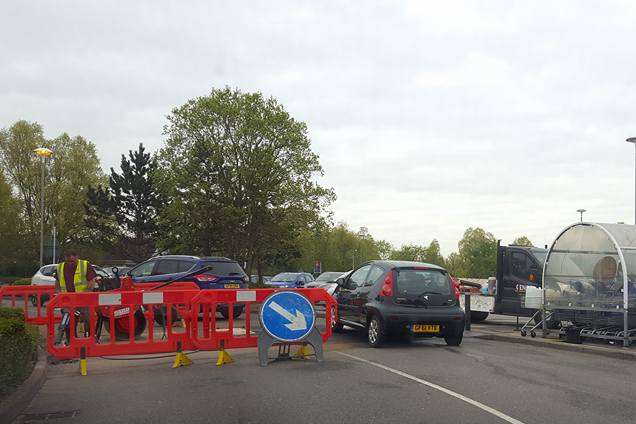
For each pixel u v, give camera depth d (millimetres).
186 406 6371
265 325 9141
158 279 16906
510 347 11344
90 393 7180
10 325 7504
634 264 11266
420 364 9039
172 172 37844
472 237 105812
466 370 8500
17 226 58562
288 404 6391
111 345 8805
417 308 11078
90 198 50656
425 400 6555
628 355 9844
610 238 11156
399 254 117312
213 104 37438
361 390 7090
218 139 37906
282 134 38031
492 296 16859
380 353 10320
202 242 36375
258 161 36500
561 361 9500
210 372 8484
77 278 11594
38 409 6398
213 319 9328
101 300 8789
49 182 60375
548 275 12352
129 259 50688
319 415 5914
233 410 6156
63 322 10711
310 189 38625
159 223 42812
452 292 11438
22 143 60000
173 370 8750
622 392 7062
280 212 37344
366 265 12695
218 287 16781
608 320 11180
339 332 13602
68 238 59469
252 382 7645
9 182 59344
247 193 36438
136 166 50531
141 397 6871
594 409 6191
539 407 6258
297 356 9734
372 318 11289
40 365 8641
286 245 39219
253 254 38219
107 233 50562
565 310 11938
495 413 5984
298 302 9352
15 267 61688
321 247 77625
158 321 11844
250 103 38344
